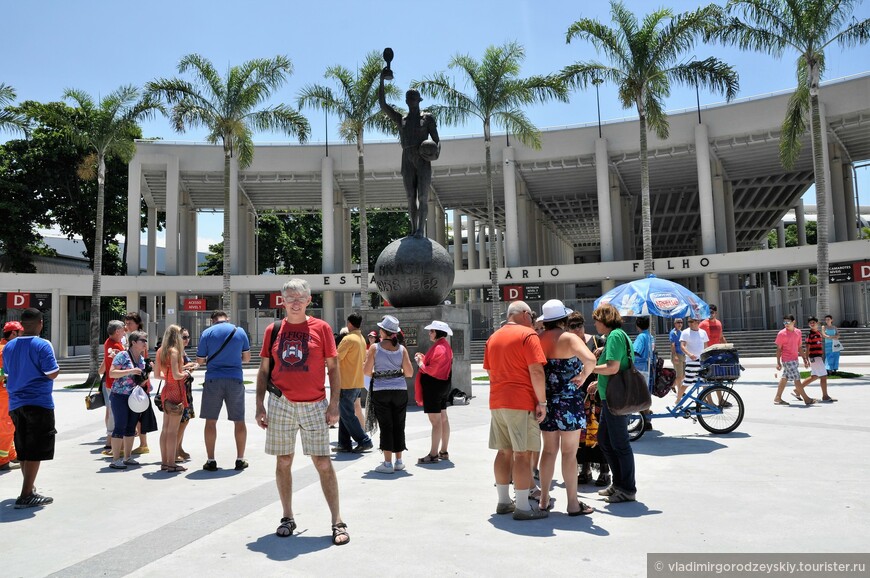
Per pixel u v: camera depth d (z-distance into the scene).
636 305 9.59
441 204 49.12
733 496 5.74
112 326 8.81
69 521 5.36
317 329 5.01
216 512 5.56
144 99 25.80
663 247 70.56
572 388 5.43
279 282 39.41
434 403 7.68
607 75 24.89
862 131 35.88
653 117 24.48
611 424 5.71
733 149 38.06
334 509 4.70
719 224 39.09
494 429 5.39
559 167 40.38
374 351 7.30
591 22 24.25
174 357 7.52
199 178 42.28
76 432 11.36
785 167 23.97
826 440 8.55
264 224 54.72
